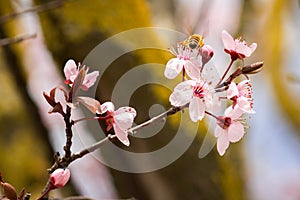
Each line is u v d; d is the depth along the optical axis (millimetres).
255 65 692
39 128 1041
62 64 1020
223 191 1059
